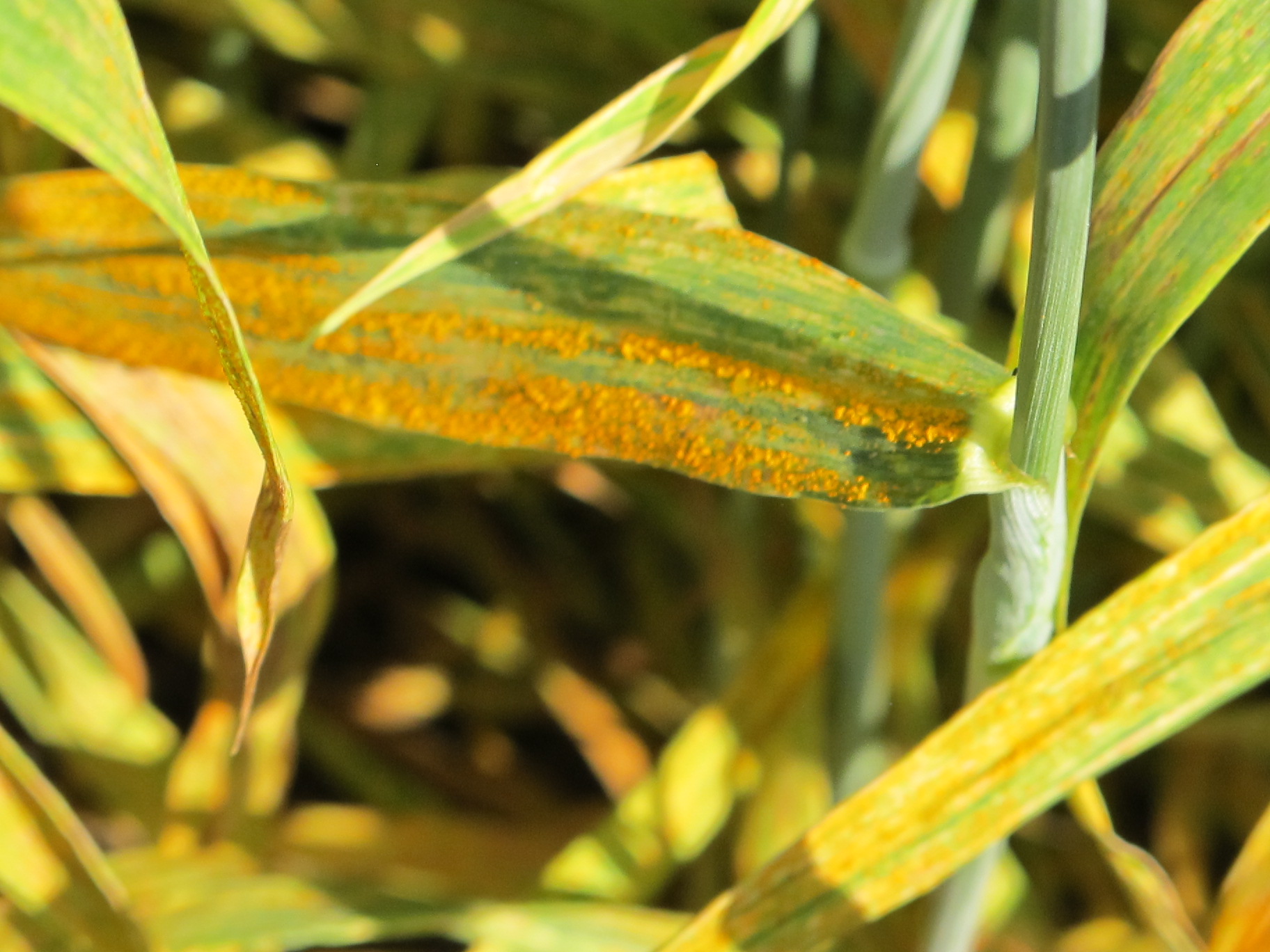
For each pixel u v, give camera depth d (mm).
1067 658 174
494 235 161
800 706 245
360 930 218
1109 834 180
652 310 172
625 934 224
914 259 246
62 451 207
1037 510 167
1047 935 250
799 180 246
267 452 156
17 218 188
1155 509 231
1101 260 168
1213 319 254
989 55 208
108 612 247
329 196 181
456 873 255
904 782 177
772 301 170
